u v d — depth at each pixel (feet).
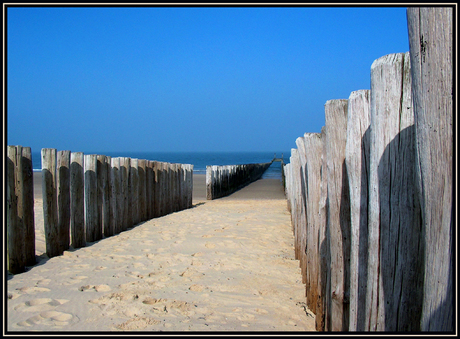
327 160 8.44
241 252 17.57
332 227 8.38
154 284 12.66
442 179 4.66
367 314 6.52
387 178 6.12
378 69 6.10
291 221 25.11
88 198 18.62
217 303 11.25
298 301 11.71
